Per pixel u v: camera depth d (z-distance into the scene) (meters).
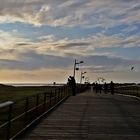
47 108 25.02
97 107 26.22
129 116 20.45
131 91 52.25
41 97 41.38
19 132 13.71
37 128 15.81
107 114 21.41
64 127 16.14
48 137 13.59
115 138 13.48
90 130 15.31
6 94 52.06
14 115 21.48
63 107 26.11
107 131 15.06
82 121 18.22
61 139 13.20
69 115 20.86
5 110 24.69
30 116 20.64
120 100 34.62
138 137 13.71
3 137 14.09
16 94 52.03
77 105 28.05
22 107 26.73
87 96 43.66
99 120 18.62
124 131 15.09
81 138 13.44
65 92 41.50
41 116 19.20
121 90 65.06
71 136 13.84
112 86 53.34
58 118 19.42
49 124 17.08
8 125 11.03
